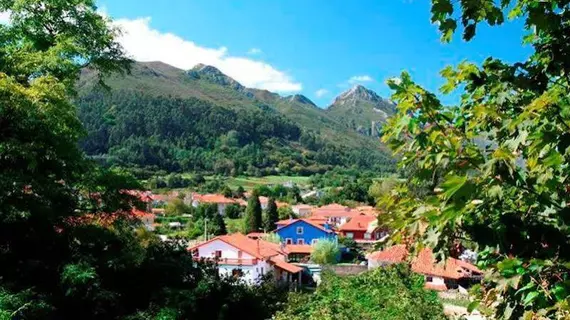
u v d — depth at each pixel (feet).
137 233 44.29
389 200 9.65
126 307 36.55
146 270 38.99
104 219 42.91
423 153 8.45
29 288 29.60
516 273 7.44
